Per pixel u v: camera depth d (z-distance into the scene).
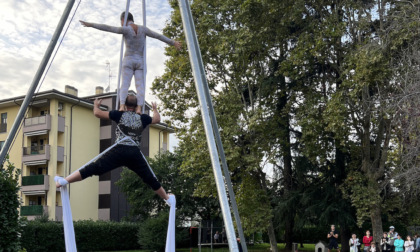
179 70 24.92
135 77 5.70
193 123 25.70
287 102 27.78
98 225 35.44
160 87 26.48
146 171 5.59
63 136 42.78
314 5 24.25
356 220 27.72
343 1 22.88
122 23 5.71
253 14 23.53
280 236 35.84
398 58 20.66
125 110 5.68
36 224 30.58
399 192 22.16
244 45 23.72
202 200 38.69
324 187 28.03
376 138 26.27
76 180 5.38
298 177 29.16
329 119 21.97
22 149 42.53
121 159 5.41
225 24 25.33
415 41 19.20
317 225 29.66
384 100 19.69
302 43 23.53
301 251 32.03
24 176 41.62
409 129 17.05
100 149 46.34
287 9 23.75
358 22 22.55
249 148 25.41
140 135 5.57
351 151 26.11
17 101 42.66
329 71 25.91
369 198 23.36
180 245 37.75
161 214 34.62
